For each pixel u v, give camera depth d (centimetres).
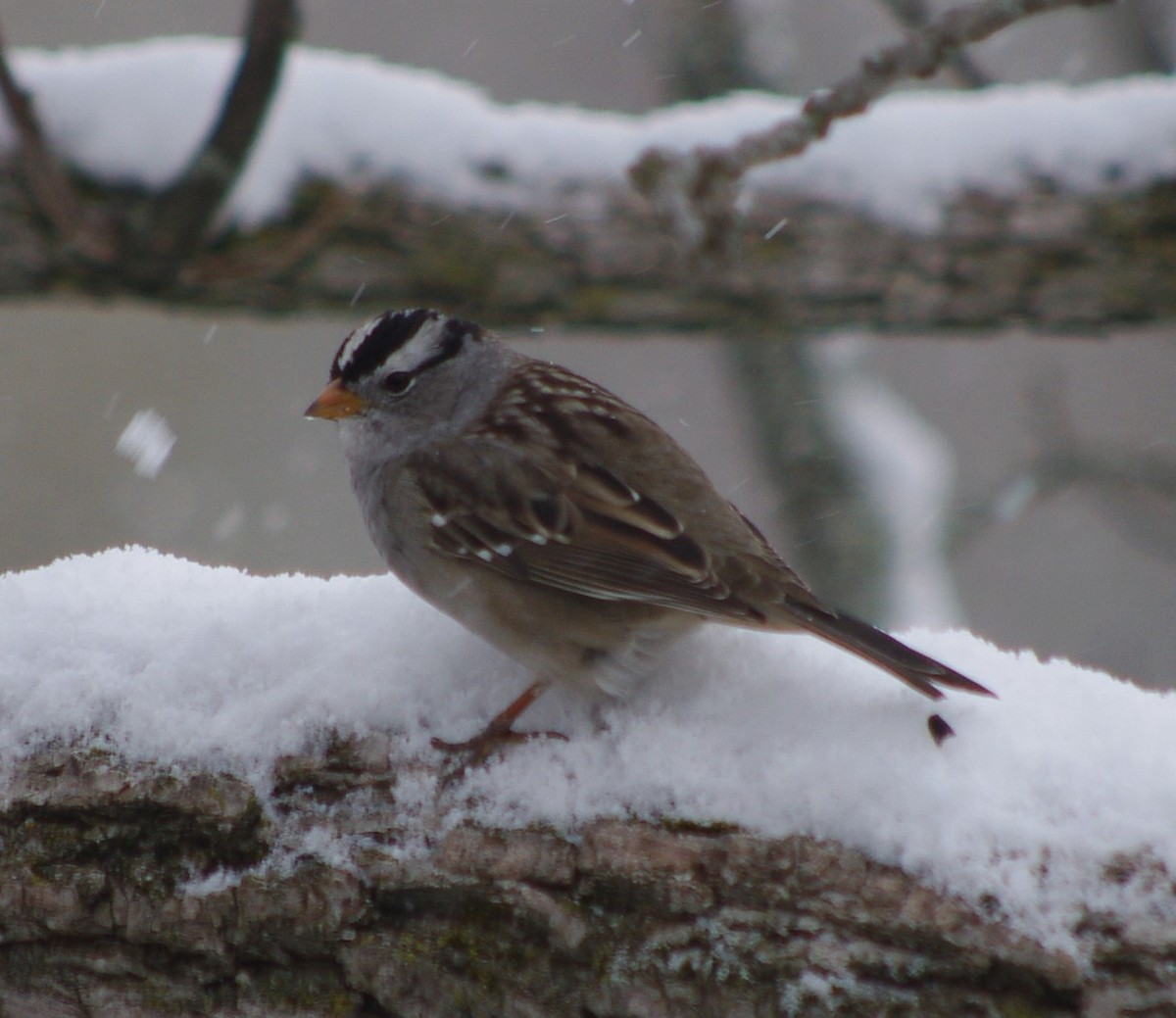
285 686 674
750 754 631
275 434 1939
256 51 934
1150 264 1070
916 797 598
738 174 759
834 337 1348
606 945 609
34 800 657
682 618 752
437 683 688
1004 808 591
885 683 673
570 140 1069
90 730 667
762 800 613
